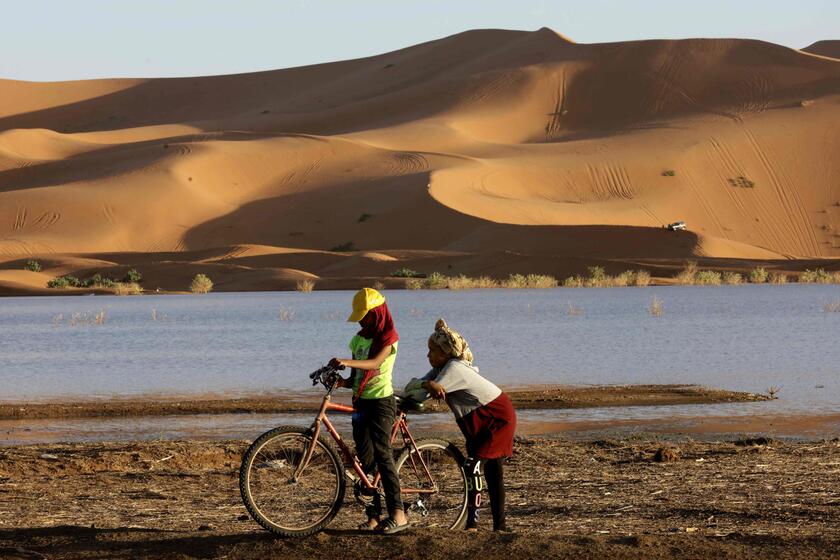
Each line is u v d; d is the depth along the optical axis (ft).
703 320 294.66
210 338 254.06
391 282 584.81
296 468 59.77
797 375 167.73
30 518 69.87
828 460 91.50
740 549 56.18
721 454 96.37
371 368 59.36
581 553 55.11
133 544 58.70
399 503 60.18
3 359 206.49
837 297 426.10
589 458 95.71
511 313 332.19
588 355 201.46
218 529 64.44
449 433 111.34
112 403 141.79
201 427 121.19
